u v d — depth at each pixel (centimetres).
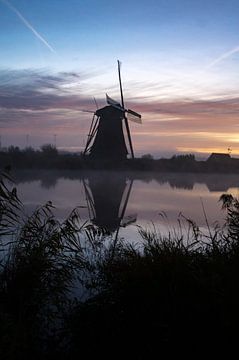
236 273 428
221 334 388
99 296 495
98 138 5447
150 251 509
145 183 4388
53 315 489
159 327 411
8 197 536
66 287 553
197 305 407
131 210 1992
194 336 397
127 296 457
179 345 397
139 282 454
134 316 439
